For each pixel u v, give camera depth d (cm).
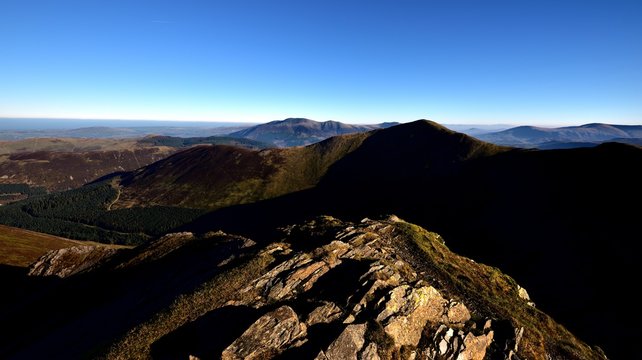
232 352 2630
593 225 11844
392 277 3825
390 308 3225
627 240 10469
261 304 3325
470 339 3278
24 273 8900
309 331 2950
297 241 5241
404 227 6144
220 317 3142
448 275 4716
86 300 6112
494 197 17550
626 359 6725
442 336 3222
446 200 19800
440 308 3572
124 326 3728
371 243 5072
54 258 9131
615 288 8825
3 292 8038
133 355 2827
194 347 2809
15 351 4703
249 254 4509
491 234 14125
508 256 12206
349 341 2812
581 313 8319
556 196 14638
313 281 3769
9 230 16288
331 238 5078
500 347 3397
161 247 7625
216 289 3591
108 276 6881
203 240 7244
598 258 10288
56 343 4297
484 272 5347
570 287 9494
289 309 3069
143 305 4334
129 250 8950
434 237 6331
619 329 7456
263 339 2762
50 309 6209
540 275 10519
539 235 12694
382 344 2905
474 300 4225
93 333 4078
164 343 2927
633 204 11712
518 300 4712
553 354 3706
